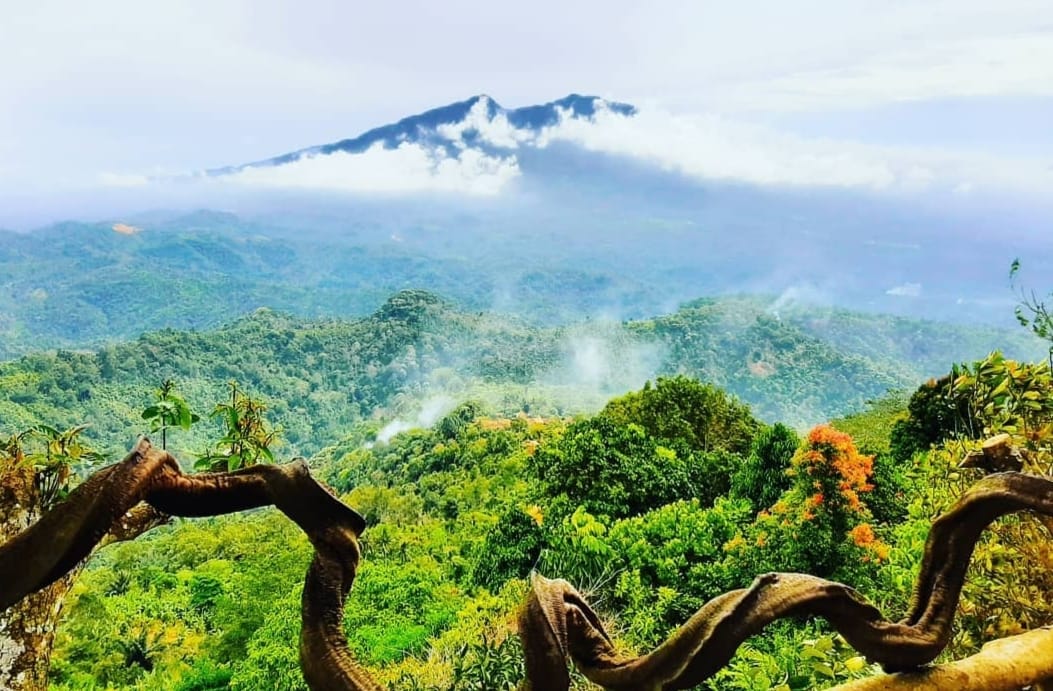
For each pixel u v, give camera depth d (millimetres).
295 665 14211
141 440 1146
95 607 19219
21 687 3059
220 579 26469
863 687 1823
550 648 1316
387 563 20266
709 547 10828
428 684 7531
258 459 4020
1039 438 3479
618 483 15859
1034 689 2039
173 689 17953
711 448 22500
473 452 54438
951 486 4023
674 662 1395
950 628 1804
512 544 15562
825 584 1564
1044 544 3062
